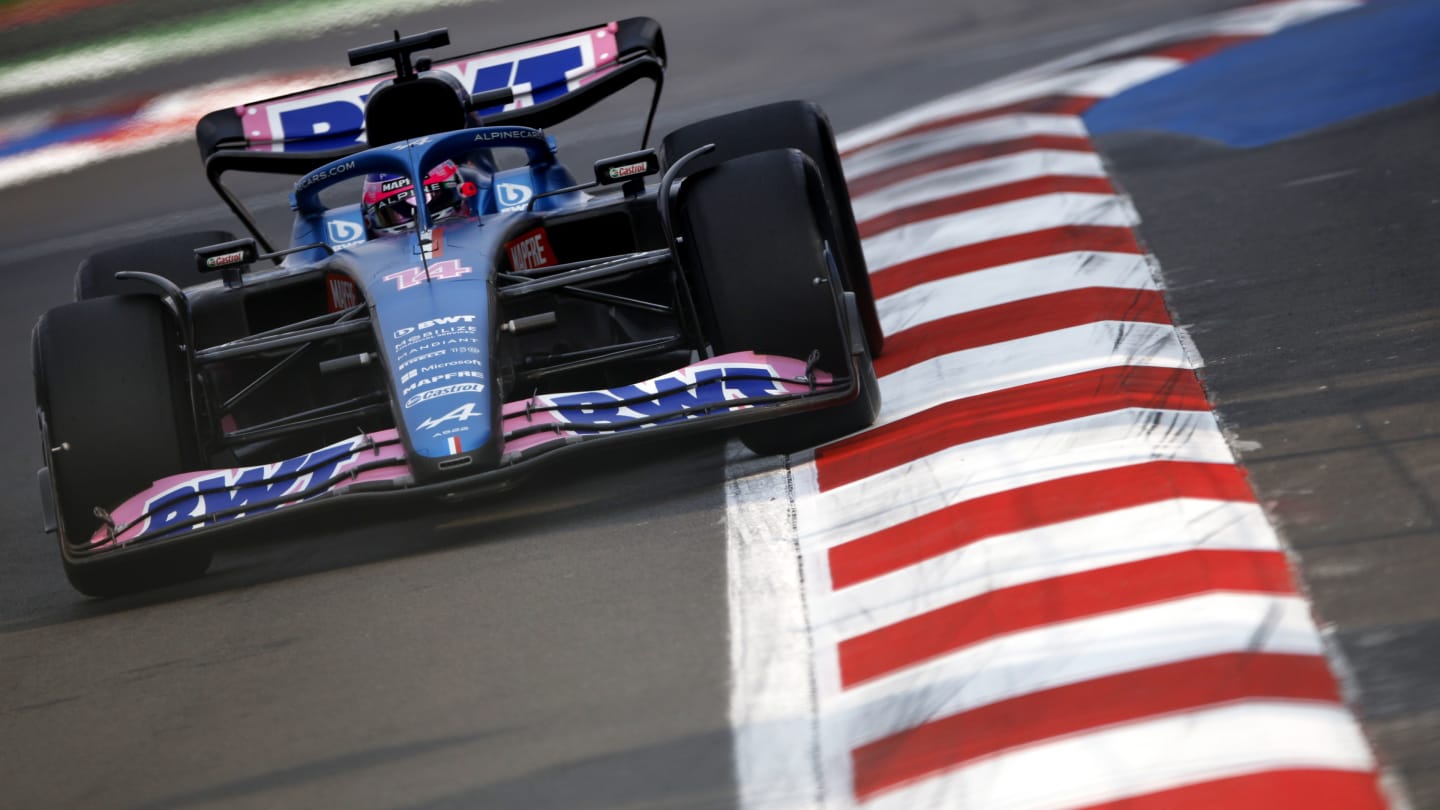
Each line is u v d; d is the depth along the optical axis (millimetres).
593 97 28203
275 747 15680
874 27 56219
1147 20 50438
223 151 27609
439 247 22016
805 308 20750
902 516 18406
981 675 14445
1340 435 18531
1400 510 16281
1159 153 35531
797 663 15484
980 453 19703
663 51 29391
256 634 18875
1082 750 12984
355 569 20578
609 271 21688
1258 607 14719
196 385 21422
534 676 16109
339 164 24062
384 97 24984
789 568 17734
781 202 21031
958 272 29312
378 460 19281
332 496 19047
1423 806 11633
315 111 28000
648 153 22703
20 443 31875
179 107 62531
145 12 73000
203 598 20750
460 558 20016
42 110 65312
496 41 61375
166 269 25875
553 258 23812
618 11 63781
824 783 13406
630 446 23203
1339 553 15602
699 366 20359
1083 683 13945
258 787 14891
